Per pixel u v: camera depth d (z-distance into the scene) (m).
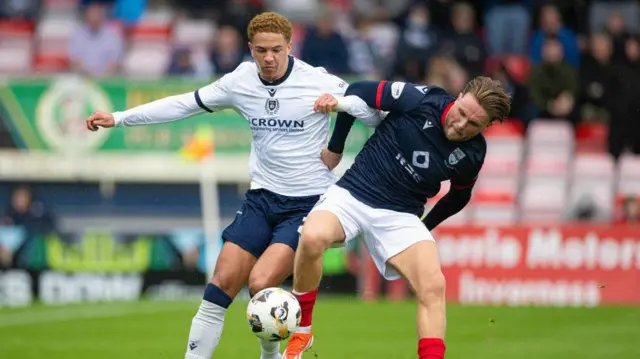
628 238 47.75
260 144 25.98
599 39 58.75
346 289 49.56
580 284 47.88
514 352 35.00
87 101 51.34
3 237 50.03
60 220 51.75
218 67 56.56
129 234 50.06
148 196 52.03
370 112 24.59
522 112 58.16
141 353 35.19
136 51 63.41
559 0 64.69
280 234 25.53
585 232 47.97
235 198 51.69
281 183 25.92
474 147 23.95
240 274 25.44
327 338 38.31
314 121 25.67
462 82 56.94
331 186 25.09
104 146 51.56
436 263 23.86
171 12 66.62
